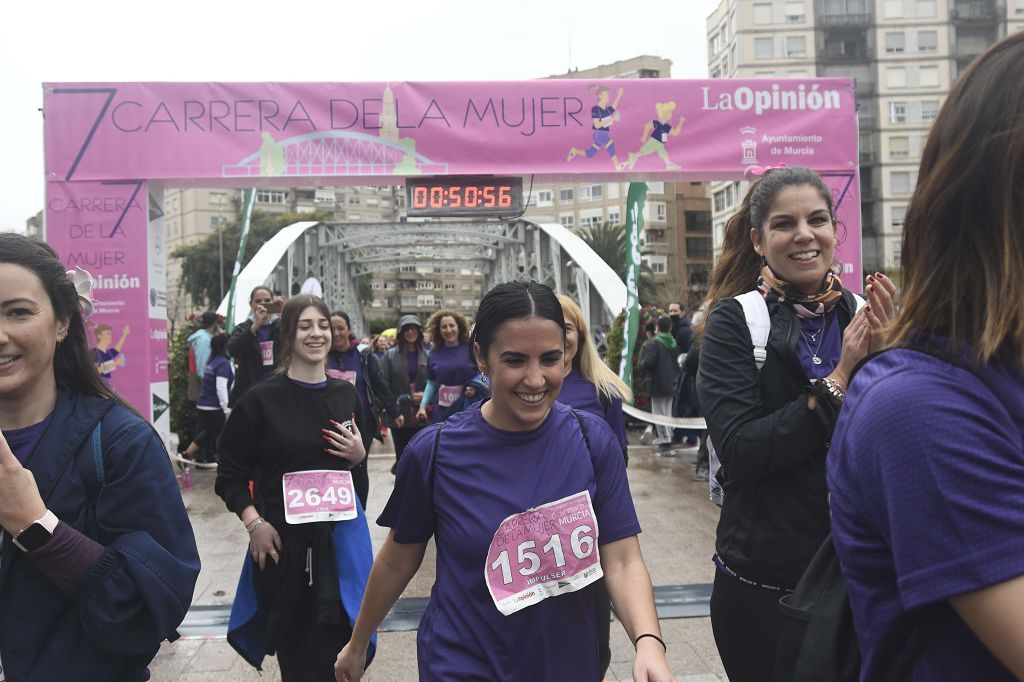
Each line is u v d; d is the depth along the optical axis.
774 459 2.16
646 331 12.34
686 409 9.52
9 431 1.94
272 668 4.06
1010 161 1.07
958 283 1.10
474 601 1.95
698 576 5.42
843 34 61.03
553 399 2.03
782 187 2.44
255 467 3.65
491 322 1.99
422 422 8.16
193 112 6.79
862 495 1.14
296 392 3.57
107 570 1.83
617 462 2.13
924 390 1.07
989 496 1.00
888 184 60.47
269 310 7.05
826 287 2.46
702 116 7.10
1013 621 0.96
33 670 1.84
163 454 2.04
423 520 2.13
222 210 93.81
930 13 60.28
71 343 2.04
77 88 6.74
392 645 4.32
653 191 74.88
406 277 115.56
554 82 7.04
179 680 3.91
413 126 6.93
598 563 1.99
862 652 1.19
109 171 6.73
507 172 6.98
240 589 3.52
